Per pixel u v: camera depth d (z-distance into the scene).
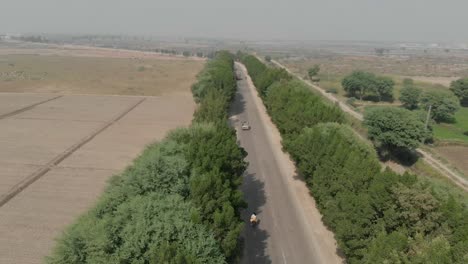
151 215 31.58
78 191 55.31
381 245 30.20
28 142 77.12
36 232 44.06
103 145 76.50
